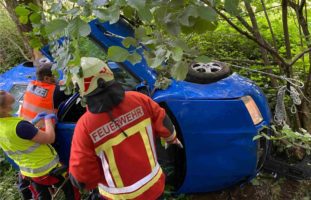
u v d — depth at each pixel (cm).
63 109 314
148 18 140
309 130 350
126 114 210
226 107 282
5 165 407
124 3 138
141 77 300
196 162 287
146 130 217
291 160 334
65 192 312
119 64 298
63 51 171
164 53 147
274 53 309
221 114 281
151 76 302
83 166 208
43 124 300
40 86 308
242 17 332
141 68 301
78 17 143
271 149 328
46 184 298
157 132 226
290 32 461
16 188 368
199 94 288
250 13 314
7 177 387
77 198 317
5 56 636
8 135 275
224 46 489
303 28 344
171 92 291
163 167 311
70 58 165
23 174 300
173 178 312
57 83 312
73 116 328
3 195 360
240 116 283
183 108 283
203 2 147
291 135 250
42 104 304
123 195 217
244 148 283
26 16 217
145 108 218
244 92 294
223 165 286
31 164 288
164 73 285
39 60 370
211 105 282
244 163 287
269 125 300
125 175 213
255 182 329
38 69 307
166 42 148
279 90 323
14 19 477
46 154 291
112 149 209
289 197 317
